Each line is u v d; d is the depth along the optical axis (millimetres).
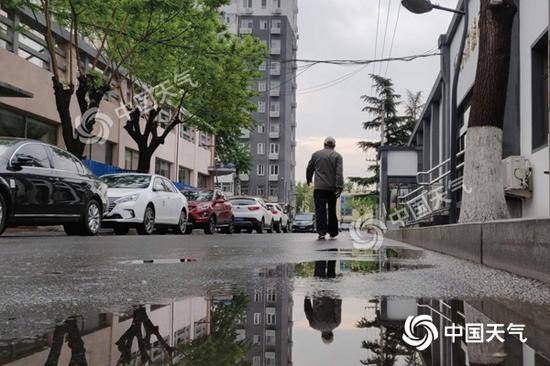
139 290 3166
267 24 90062
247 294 2982
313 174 11336
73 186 10836
